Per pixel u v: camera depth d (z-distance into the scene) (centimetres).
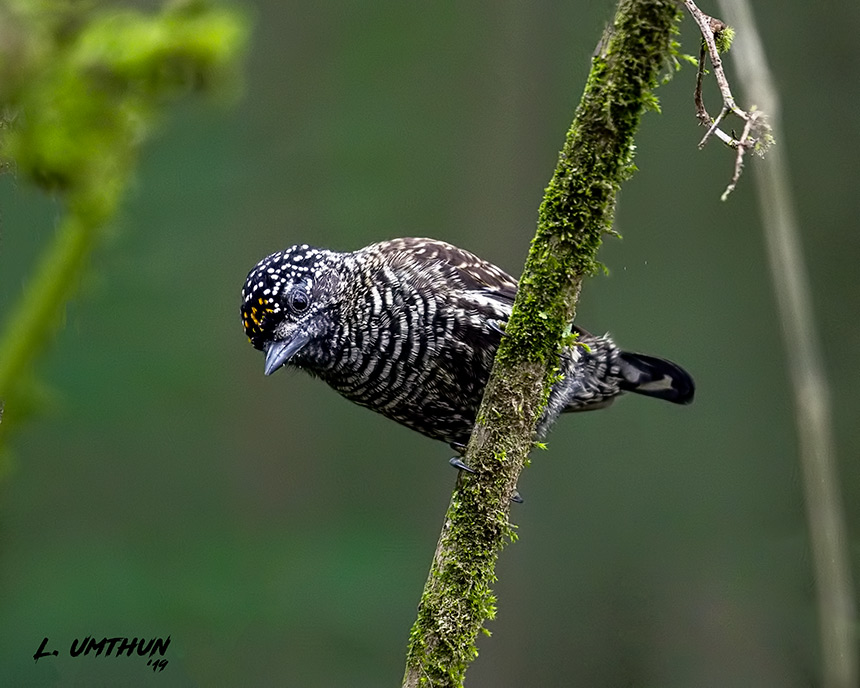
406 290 639
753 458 1460
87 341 1514
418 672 459
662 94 1426
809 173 1451
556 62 1562
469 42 1596
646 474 1490
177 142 1563
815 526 378
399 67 1614
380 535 1573
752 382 1477
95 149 132
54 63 133
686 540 1445
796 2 1487
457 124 1588
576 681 1416
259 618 1471
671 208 1483
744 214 1469
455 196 1566
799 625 1267
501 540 465
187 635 1455
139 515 1541
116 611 1452
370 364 655
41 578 1469
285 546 1545
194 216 1561
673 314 1483
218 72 136
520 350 457
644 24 404
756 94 388
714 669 1327
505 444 462
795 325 379
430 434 703
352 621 1477
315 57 1628
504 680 1434
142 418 1544
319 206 1576
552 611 1457
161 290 1545
